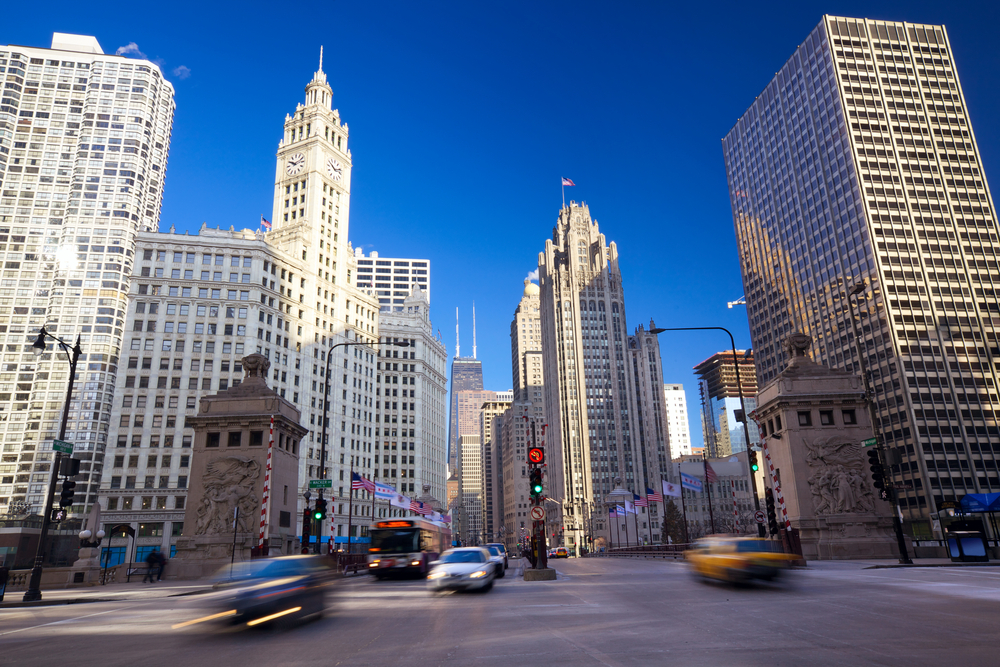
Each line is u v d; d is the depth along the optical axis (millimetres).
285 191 135750
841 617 14484
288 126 139750
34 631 17109
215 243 112438
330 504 119625
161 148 162000
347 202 142125
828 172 156375
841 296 150500
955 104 157000
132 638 15117
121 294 147000
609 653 10852
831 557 47250
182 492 99562
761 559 22516
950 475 127062
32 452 137375
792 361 54688
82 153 151375
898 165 149625
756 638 12000
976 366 135625
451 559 25672
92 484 137250
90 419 138750
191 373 105688
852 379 52469
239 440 50469
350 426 131500
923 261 142625
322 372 126750
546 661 10289
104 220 148500
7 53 158750
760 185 184125
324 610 17125
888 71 157625
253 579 15953
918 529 73500
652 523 189875
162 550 96125
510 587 27000
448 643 12500
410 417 154000
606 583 28078
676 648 11164
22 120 156250
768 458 39125
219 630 15414
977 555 36688
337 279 135000
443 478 174125
